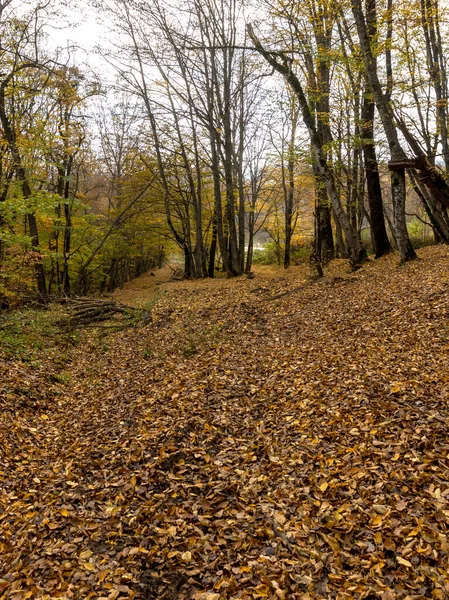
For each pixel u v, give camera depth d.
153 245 33.12
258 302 15.59
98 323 16.25
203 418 6.96
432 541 3.79
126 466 5.95
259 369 8.86
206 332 12.55
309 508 4.56
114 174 33.44
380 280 13.64
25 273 18.47
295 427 6.24
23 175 16.67
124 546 4.48
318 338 10.02
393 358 7.71
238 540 4.28
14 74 16.55
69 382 10.26
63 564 4.24
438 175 6.95
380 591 3.44
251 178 31.02
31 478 5.96
